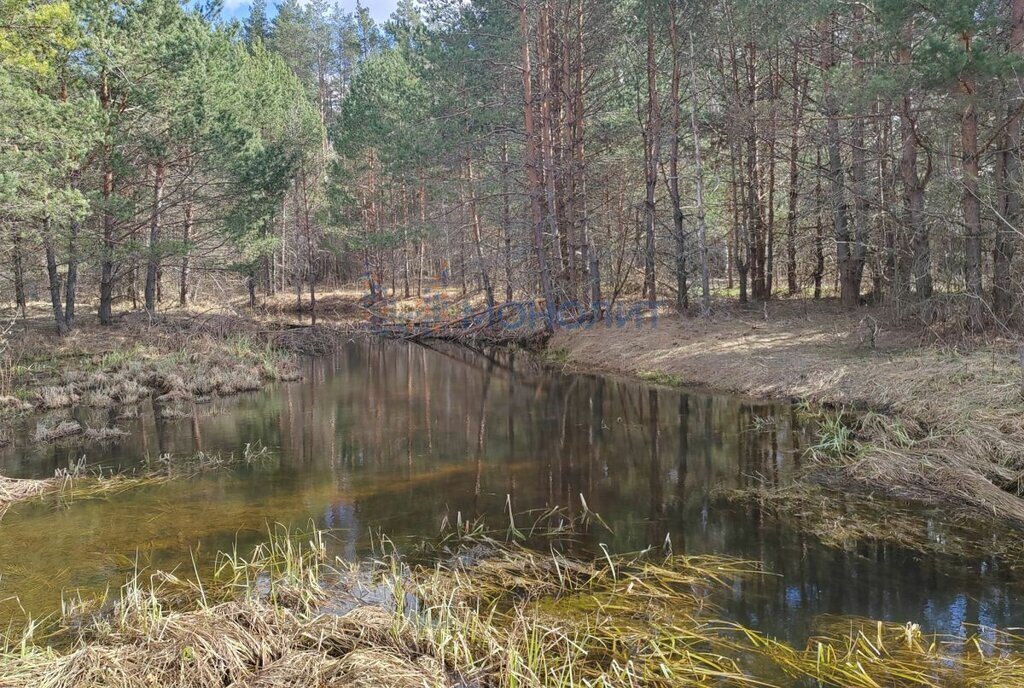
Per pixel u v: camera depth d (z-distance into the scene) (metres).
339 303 33.50
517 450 9.45
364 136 27.28
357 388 15.55
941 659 3.96
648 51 17.30
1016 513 6.00
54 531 6.50
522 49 18.70
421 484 7.96
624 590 4.98
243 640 3.99
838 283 20.23
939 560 5.36
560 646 4.19
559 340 18.94
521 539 6.14
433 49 22.19
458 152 23.56
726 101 17.88
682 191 22.92
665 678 3.79
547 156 19.34
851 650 4.08
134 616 4.41
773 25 14.68
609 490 7.51
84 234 18.31
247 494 7.66
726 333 14.93
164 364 15.84
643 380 13.84
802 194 18.50
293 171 23.84
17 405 12.58
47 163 13.64
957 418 7.82
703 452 8.76
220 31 22.56
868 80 10.62
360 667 3.72
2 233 14.82
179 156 22.03
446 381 16.22
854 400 9.80
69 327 19.64
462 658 3.98
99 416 12.35
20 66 13.98
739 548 5.74
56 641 4.41
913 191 12.48
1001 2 10.81
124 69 18.33
